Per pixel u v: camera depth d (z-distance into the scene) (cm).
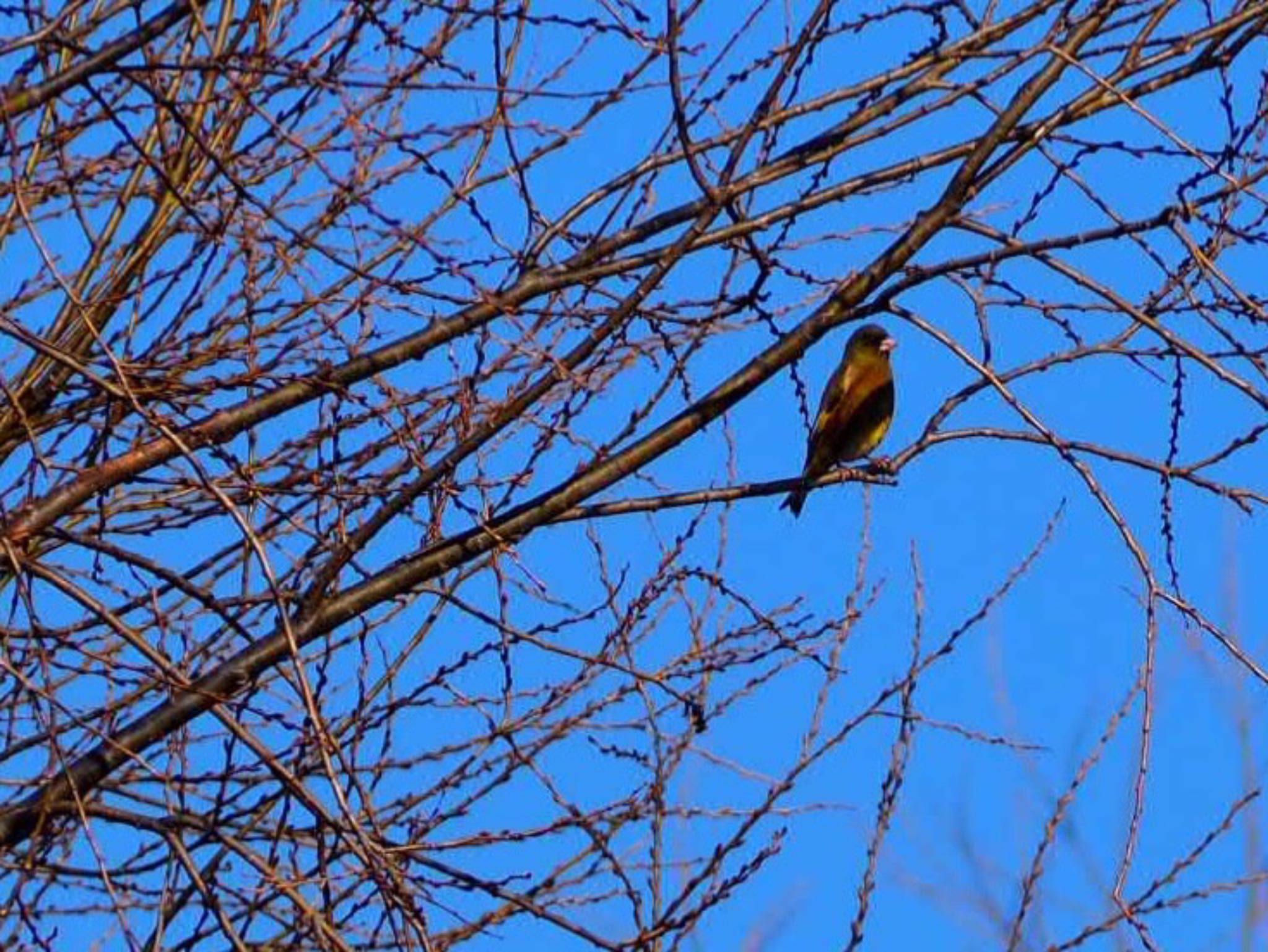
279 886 822
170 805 901
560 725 1016
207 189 1029
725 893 905
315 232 1040
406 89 965
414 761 1012
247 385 984
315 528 997
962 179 1027
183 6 897
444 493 1021
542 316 1025
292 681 998
